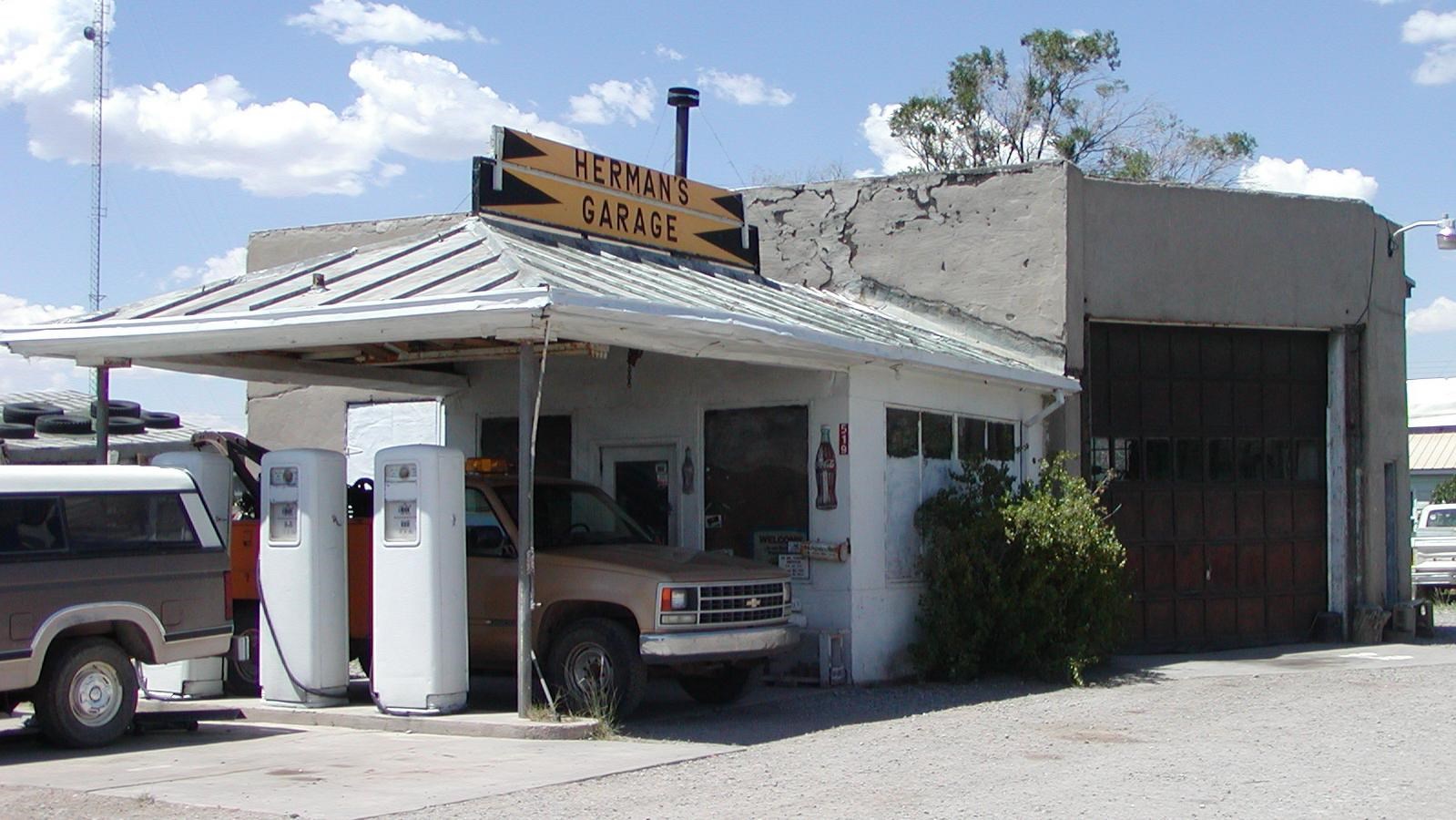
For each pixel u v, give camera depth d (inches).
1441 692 572.7
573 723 440.1
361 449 801.6
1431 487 1859.0
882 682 592.4
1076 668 601.3
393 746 424.8
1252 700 548.7
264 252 863.7
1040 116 1562.5
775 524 597.3
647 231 628.7
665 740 439.5
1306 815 320.2
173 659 436.8
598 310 428.1
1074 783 362.6
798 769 385.1
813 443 586.9
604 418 646.5
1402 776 371.2
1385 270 852.6
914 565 619.5
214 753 412.5
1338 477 816.3
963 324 747.4
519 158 559.2
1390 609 829.8
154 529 437.1
